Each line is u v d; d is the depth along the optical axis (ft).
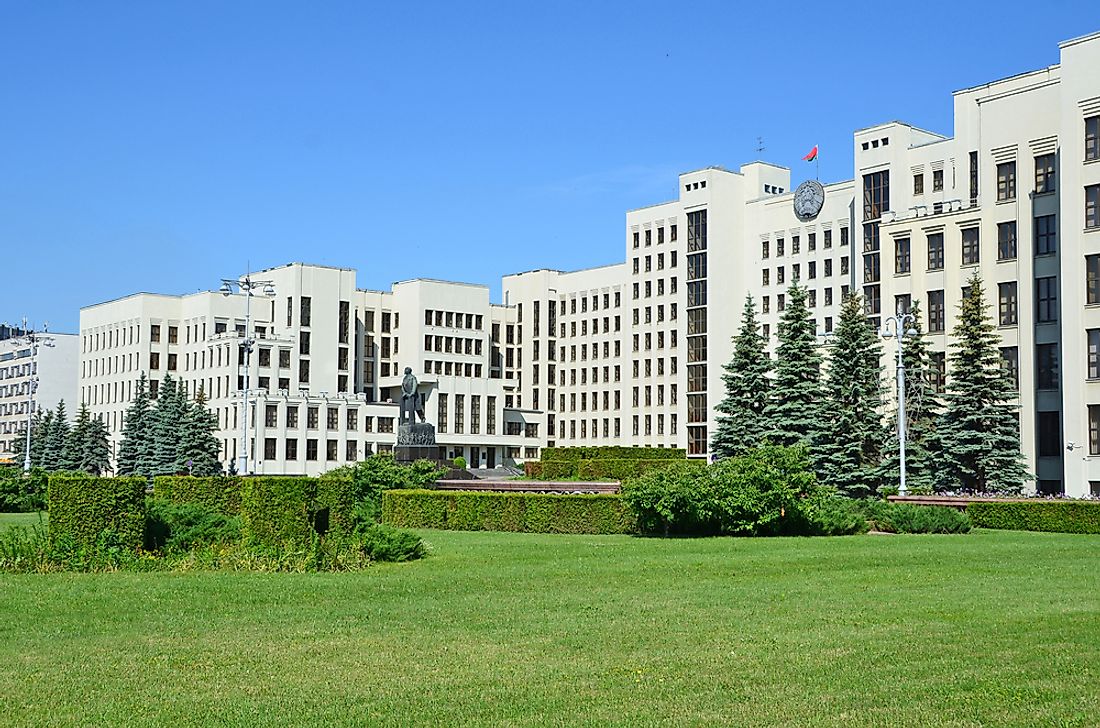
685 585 77.61
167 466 345.72
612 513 136.46
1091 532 138.62
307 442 415.44
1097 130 202.59
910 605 66.95
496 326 491.72
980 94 284.61
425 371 456.86
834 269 379.96
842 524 130.72
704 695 43.91
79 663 50.26
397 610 65.51
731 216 414.62
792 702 42.65
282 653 52.60
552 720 40.34
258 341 421.59
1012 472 192.13
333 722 40.32
